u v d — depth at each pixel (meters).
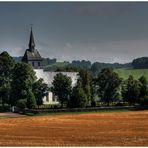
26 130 134.00
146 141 108.50
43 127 142.62
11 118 180.88
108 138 114.31
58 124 152.25
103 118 174.00
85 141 109.06
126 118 172.50
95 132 128.00
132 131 129.75
